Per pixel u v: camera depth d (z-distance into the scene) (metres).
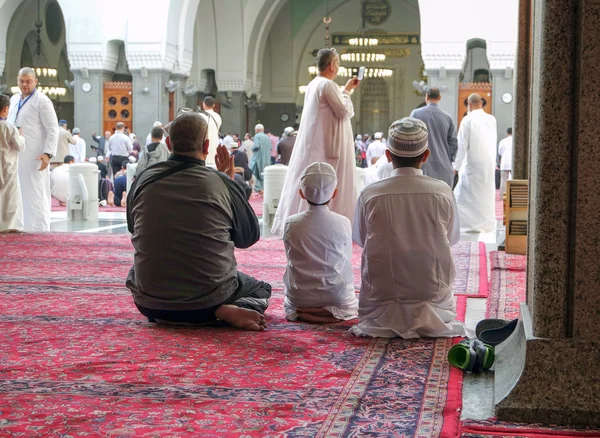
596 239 2.83
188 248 4.20
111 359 3.61
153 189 4.24
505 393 2.88
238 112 28.47
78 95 23.00
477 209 9.77
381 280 4.07
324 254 4.44
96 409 2.91
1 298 5.20
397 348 3.84
